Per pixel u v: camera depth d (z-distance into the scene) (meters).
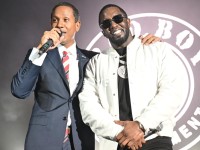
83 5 3.63
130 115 2.16
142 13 3.59
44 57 2.29
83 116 2.23
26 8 3.68
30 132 2.32
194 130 3.42
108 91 2.23
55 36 2.21
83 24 3.62
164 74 2.15
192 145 3.42
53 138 2.31
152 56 2.22
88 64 2.43
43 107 2.38
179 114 3.44
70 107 2.37
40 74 2.40
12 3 3.68
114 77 2.24
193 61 3.48
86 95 2.29
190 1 3.55
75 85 2.43
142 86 2.16
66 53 2.48
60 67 2.40
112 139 2.06
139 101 2.13
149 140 2.08
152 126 1.99
